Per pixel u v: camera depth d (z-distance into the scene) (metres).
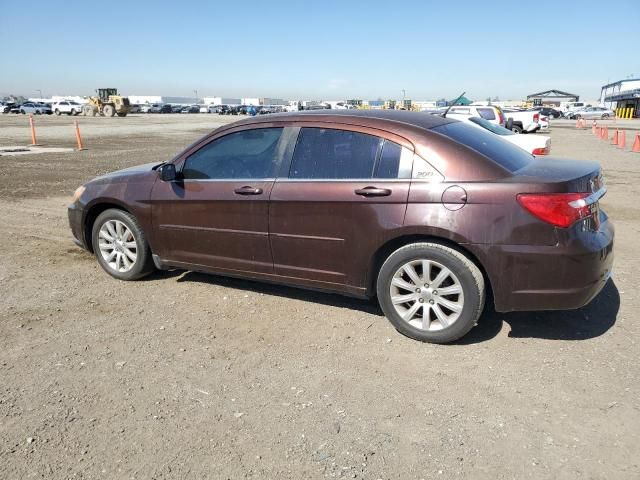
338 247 4.07
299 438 2.83
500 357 3.69
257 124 4.51
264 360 3.69
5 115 69.69
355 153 4.04
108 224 5.29
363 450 2.73
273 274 4.45
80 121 50.16
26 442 2.79
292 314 4.48
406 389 3.31
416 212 3.72
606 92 97.38
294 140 4.30
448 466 2.61
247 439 2.82
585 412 3.04
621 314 4.39
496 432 2.87
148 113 92.75
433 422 2.97
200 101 154.50
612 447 2.74
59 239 7.03
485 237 3.57
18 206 9.33
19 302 4.73
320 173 4.15
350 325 4.26
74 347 3.87
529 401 3.15
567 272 3.48
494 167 3.68
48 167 14.73
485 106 18.73
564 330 4.10
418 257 3.80
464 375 3.46
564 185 3.47
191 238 4.78
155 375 3.48
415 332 3.93
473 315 3.71
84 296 4.90
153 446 2.76
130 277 5.26
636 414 3.01
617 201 9.73
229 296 4.90
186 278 5.40
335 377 3.46
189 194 4.70
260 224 4.36
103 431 2.88
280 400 3.19
